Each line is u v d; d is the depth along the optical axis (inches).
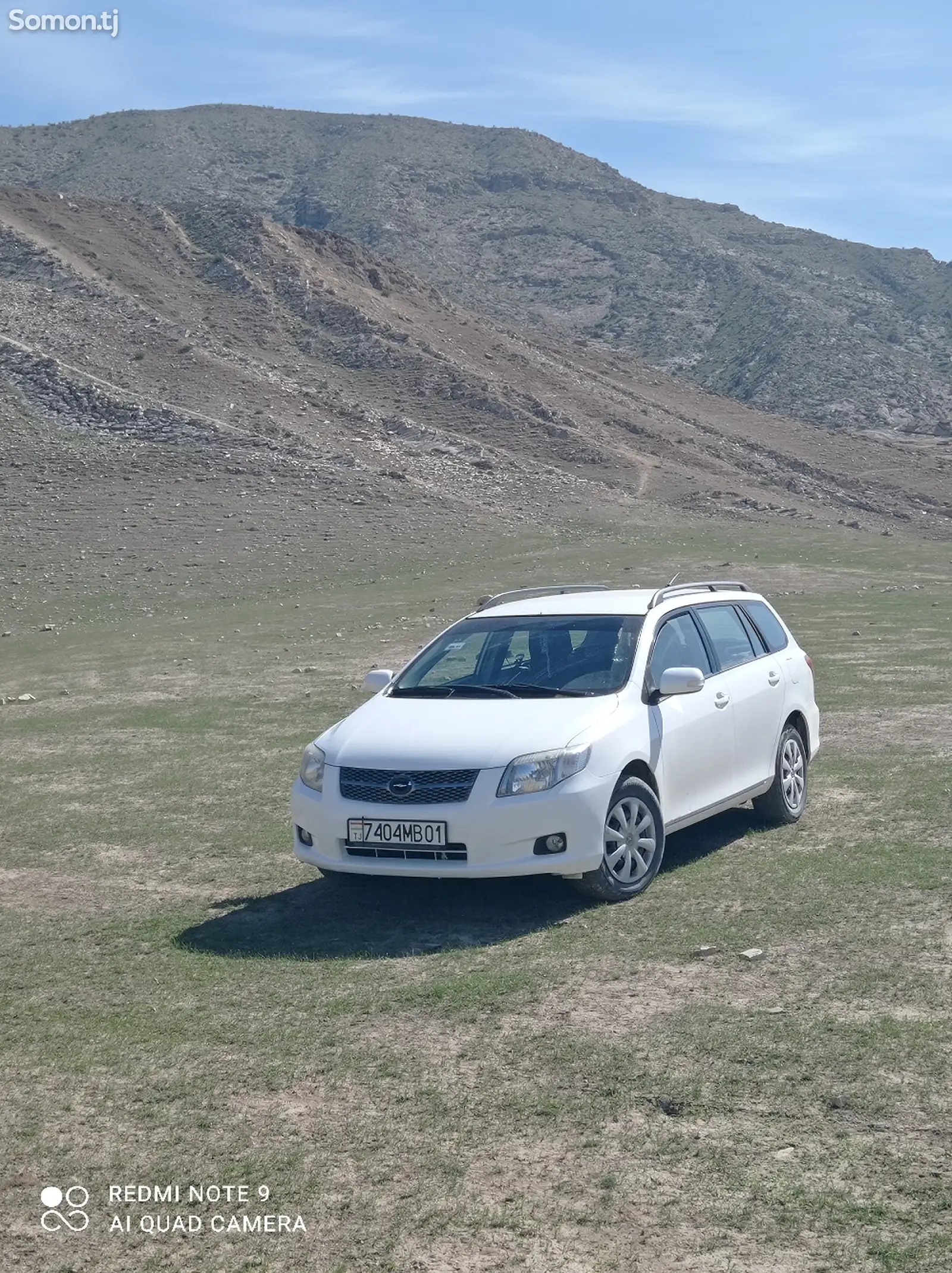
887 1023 200.4
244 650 969.5
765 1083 181.9
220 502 2241.6
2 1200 159.6
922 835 321.4
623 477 2974.9
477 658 318.7
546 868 263.6
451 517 2262.6
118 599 1523.1
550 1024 207.0
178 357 3314.5
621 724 283.3
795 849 316.5
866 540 2005.4
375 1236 148.3
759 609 370.3
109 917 286.2
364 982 231.1
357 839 271.0
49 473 2364.7
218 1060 199.0
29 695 745.6
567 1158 163.3
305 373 3533.5
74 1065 199.0
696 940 246.5
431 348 3905.0
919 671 658.2
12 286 3651.6
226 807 405.4
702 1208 150.8
